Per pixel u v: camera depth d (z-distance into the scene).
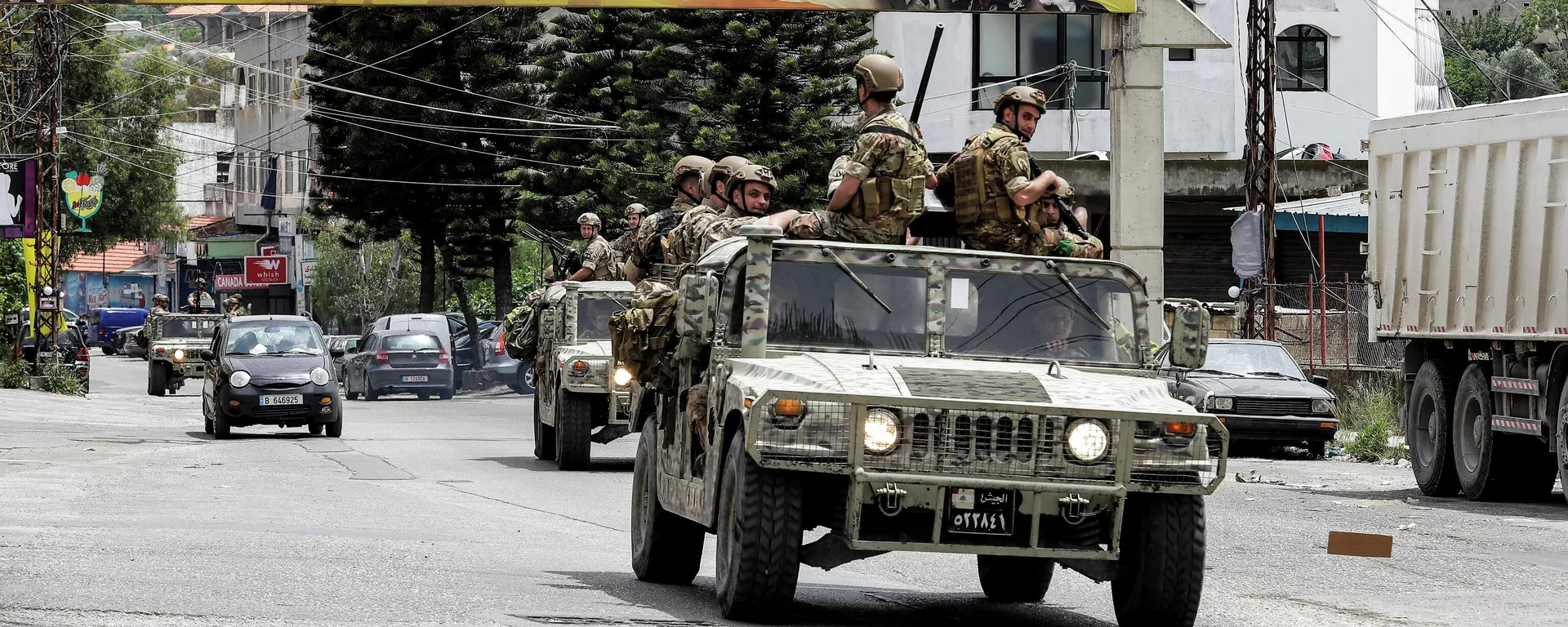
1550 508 36.34
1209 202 98.75
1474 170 37.66
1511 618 20.47
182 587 19.58
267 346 58.59
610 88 106.62
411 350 96.06
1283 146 110.81
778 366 18.31
